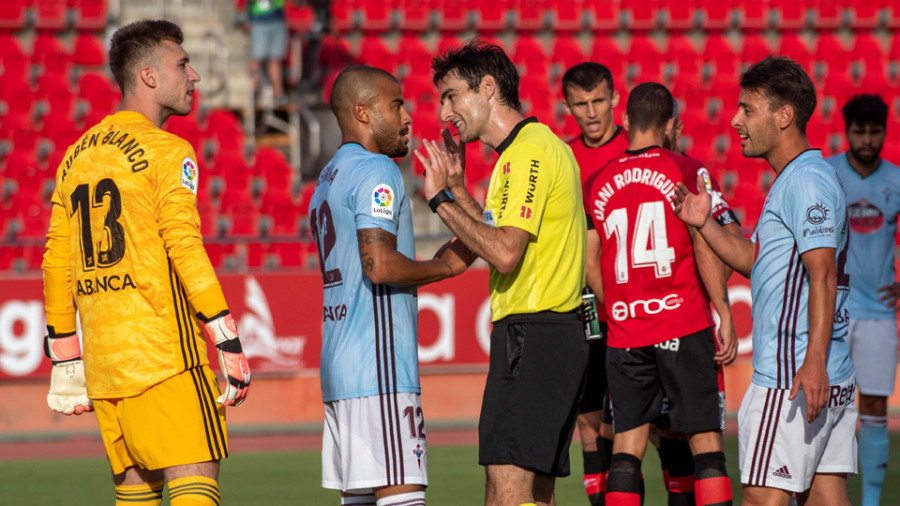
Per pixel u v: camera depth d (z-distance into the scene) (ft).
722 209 50.85
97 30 182.70
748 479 42.78
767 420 42.27
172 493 41.09
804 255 40.86
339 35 188.03
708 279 49.65
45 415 110.11
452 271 45.80
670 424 50.78
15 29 181.06
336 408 44.83
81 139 43.39
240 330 110.83
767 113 43.16
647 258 50.83
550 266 44.60
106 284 41.37
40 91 168.96
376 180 43.27
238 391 41.16
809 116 43.37
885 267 68.85
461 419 114.62
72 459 94.27
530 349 44.42
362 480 43.32
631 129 53.31
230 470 86.58
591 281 56.24
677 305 50.47
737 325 113.29
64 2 181.88
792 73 42.91
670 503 54.54
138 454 41.42
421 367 113.09
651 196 51.19
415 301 45.78
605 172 53.16
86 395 45.44
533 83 179.73
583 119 62.39
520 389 44.27
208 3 187.01
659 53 186.29
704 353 50.24
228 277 111.04
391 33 189.67
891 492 74.33
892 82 185.98
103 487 79.25
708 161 165.48
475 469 86.17
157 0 185.06
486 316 114.21
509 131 45.78
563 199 44.75
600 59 184.24
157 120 43.96
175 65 43.55
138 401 40.98
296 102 174.29
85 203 42.01
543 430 44.04
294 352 112.27
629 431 51.49
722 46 189.37
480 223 43.34
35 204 147.23
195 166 41.98
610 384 52.31
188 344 41.73
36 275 108.99
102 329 41.45
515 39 191.01
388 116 45.78
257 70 167.02
